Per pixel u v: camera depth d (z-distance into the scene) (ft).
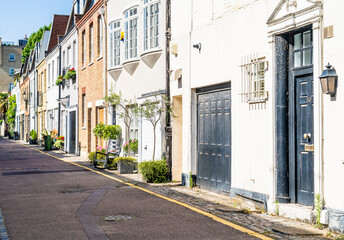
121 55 56.54
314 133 22.53
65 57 95.66
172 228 22.27
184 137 38.52
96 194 33.53
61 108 102.12
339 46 20.95
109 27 60.70
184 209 27.32
